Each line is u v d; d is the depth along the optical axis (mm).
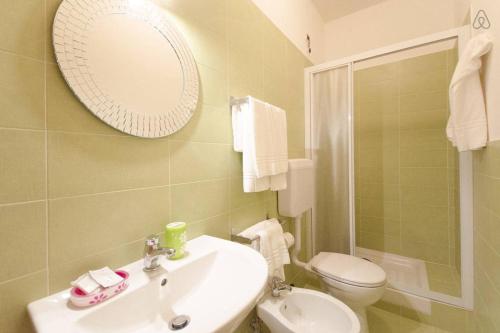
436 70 1921
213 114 1012
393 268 2010
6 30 498
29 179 524
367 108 2238
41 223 542
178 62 845
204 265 778
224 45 1075
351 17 2350
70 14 581
